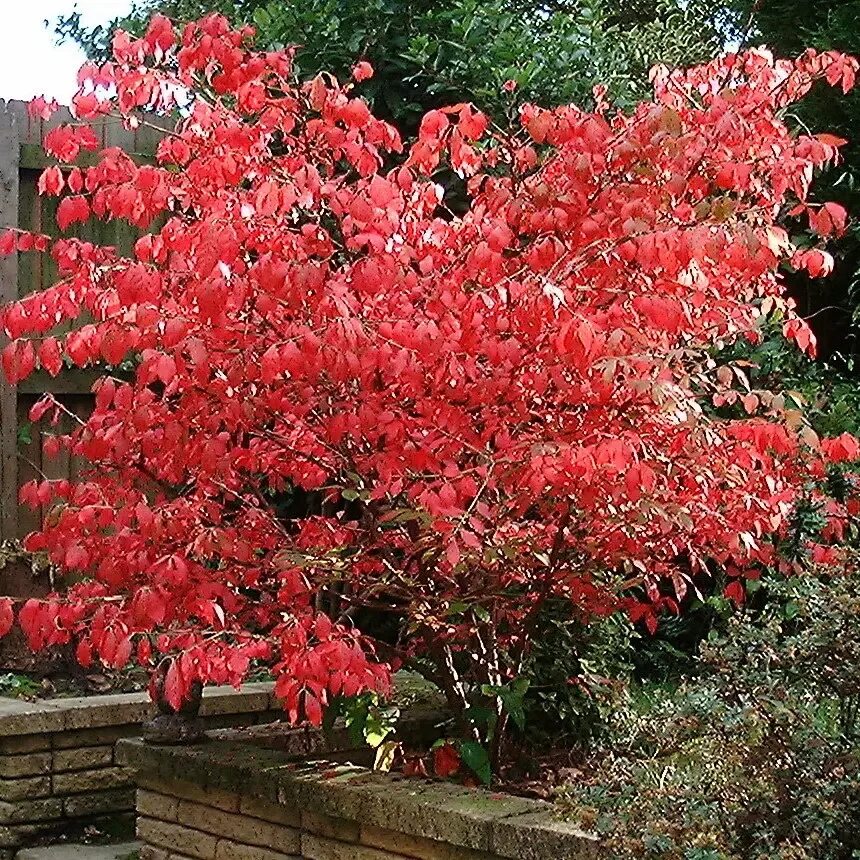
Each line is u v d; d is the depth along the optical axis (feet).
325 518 14.33
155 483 13.97
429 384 11.78
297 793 12.92
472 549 12.07
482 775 13.28
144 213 12.73
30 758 17.26
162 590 11.94
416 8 22.39
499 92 21.40
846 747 10.23
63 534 12.75
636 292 11.69
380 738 13.79
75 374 21.89
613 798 10.75
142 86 12.64
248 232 11.81
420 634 14.56
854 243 21.27
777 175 12.35
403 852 12.12
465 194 21.16
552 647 15.90
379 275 11.26
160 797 14.80
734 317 12.32
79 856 16.58
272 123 12.88
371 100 20.25
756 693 10.81
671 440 12.16
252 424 12.64
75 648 19.93
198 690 14.96
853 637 10.58
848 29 21.59
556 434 12.01
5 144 21.22
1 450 21.31
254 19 22.39
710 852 9.30
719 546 13.53
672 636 19.71
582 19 23.66
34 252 21.58
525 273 12.50
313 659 11.32
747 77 12.98
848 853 9.54
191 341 11.14
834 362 22.17
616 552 13.44
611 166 11.82
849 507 13.97
